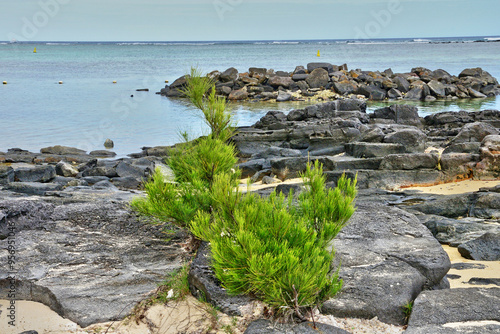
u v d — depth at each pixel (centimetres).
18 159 2002
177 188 582
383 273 453
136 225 627
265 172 1550
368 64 8331
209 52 14825
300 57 11150
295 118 2545
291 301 370
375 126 1698
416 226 560
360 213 604
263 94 4791
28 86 5306
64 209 657
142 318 423
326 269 374
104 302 441
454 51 14062
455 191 1062
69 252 538
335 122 1934
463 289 420
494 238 646
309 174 465
